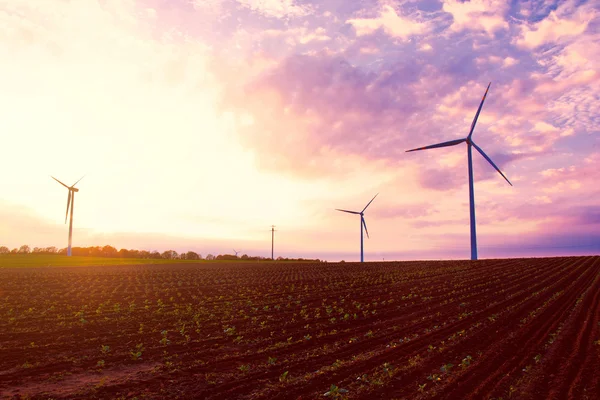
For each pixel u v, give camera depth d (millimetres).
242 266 72438
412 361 13367
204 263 88812
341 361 13672
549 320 19766
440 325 19672
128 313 23047
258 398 10312
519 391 10242
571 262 56500
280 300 28531
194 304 26734
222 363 13672
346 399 10023
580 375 11367
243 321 21109
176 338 17359
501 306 24719
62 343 16297
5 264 72750
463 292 31531
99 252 134875
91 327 19359
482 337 16719
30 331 18422
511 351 14312
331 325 20156
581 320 19406
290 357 14391
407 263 69812
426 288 34375
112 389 11148
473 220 65250
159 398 10484
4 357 14242
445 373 11961
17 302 26953
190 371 12805
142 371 12828
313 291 33594
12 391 10977
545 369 12062
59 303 26625
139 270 59375
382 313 23406
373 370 12484
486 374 11781
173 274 52031
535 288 32594
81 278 45031
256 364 13523
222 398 10414
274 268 65438
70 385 11500
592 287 31750
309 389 10867
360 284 38438
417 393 10359
